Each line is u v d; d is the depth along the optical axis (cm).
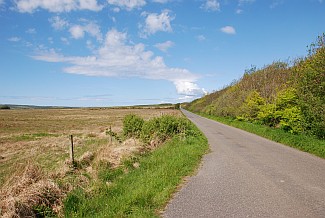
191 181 989
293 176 1052
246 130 3034
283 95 2417
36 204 739
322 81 1711
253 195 829
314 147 1590
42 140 2533
